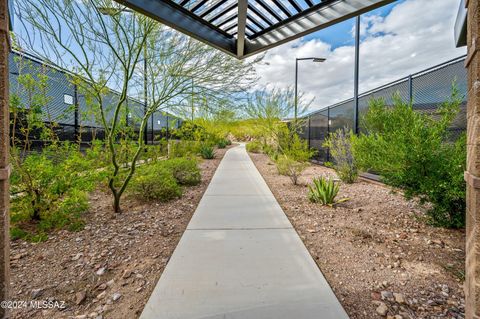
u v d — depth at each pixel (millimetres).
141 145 3799
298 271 2033
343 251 2412
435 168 2682
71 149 3764
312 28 2611
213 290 1783
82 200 3193
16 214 2859
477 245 999
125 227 3053
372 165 3330
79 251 2414
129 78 3410
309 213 3602
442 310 1590
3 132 953
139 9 2236
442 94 3801
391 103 4949
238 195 4691
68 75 3664
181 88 3875
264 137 11062
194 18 2713
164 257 2314
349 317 1532
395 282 1896
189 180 5691
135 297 1743
